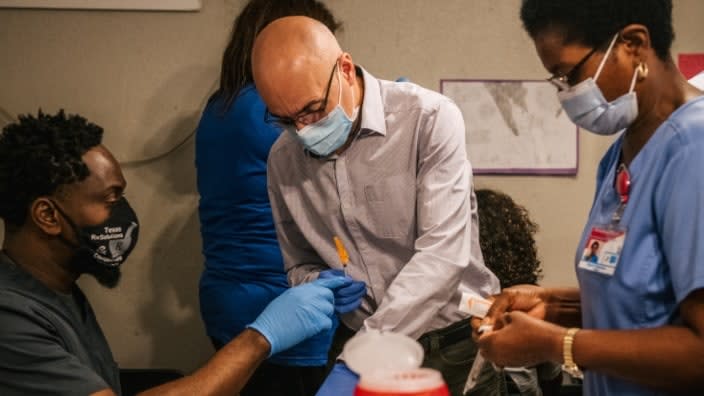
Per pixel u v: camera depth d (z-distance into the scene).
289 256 1.74
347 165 1.56
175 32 2.64
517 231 1.96
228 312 2.22
